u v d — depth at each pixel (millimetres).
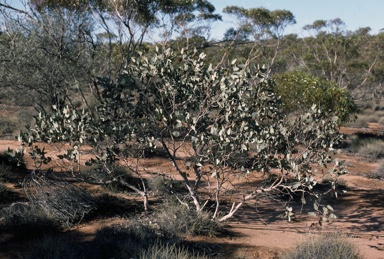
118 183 9953
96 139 7598
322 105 18016
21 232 6875
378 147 17328
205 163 8070
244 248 6836
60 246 6125
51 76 13141
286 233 7824
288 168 7699
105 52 15516
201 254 6426
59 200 7703
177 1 16172
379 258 6676
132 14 14203
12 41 13250
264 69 7633
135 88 7543
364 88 44688
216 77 7309
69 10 14008
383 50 44250
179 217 7492
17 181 9805
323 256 6027
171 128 7695
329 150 8125
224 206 9344
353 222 8766
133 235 6637
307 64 38938
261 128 7738
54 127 7457
